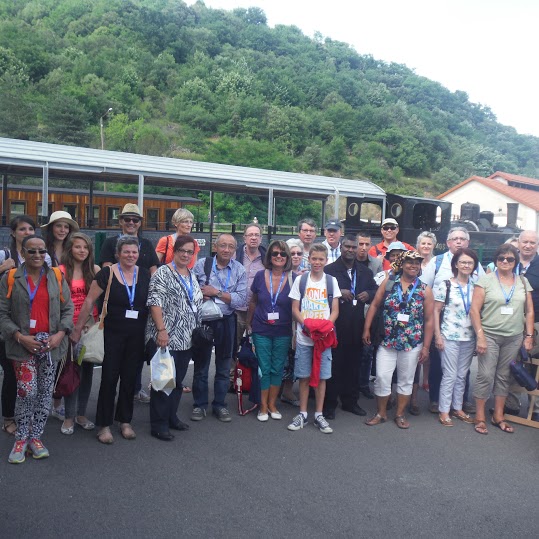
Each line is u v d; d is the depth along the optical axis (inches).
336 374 228.5
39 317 172.7
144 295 195.0
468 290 229.9
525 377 220.7
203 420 220.8
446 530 144.6
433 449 201.0
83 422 206.5
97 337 190.4
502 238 761.0
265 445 197.3
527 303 226.1
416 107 3860.7
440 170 2807.6
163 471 172.1
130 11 3759.8
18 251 205.8
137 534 135.7
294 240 255.9
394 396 256.8
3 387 192.5
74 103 2044.8
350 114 3029.0
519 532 145.3
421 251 262.2
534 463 191.9
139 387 240.1
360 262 268.7
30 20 3757.4
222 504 152.7
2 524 137.6
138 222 236.4
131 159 475.2
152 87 2824.8
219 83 3038.9
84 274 202.5
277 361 222.2
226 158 2117.4
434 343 237.1
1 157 402.6
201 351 219.0
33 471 167.8
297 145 2605.8
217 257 224.2
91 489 158.1
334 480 171.2
